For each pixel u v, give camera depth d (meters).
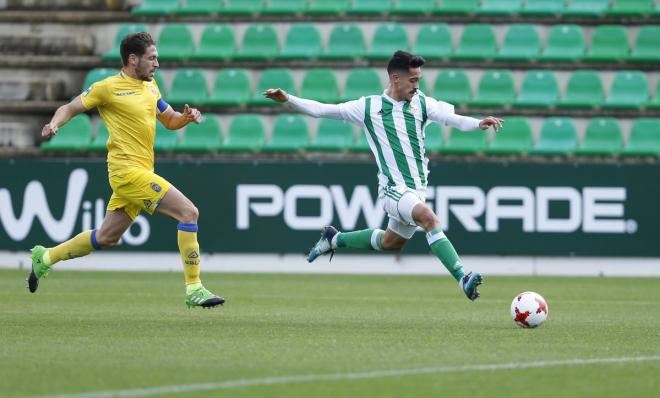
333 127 63.69
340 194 55.97
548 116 63.28
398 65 30.31
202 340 25.73
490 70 65.94
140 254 58.25
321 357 22.56
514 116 63.41
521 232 55.28
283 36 70.25
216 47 69.50
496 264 55.78
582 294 44.72
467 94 64.75
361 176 55.81
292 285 48.75
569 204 55.03
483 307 37.62
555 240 55.09
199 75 66.88
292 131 63.62
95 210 57.28
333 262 57.53
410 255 57.16
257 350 23.75
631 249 54.84
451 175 55.44
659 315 34.84
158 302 38.78
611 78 65.56
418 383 19.14
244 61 67.62
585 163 54.91
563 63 65.81
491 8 70.00
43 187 57.53
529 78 65.06
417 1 70.50
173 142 64.44
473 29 68.19
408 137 30.56
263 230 56.66
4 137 66.19
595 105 63.12
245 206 56.72
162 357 22.53
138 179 30.34
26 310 34.94
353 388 18.56
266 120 64.94
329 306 37.66
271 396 17.75
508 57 66.06
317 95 65.50
